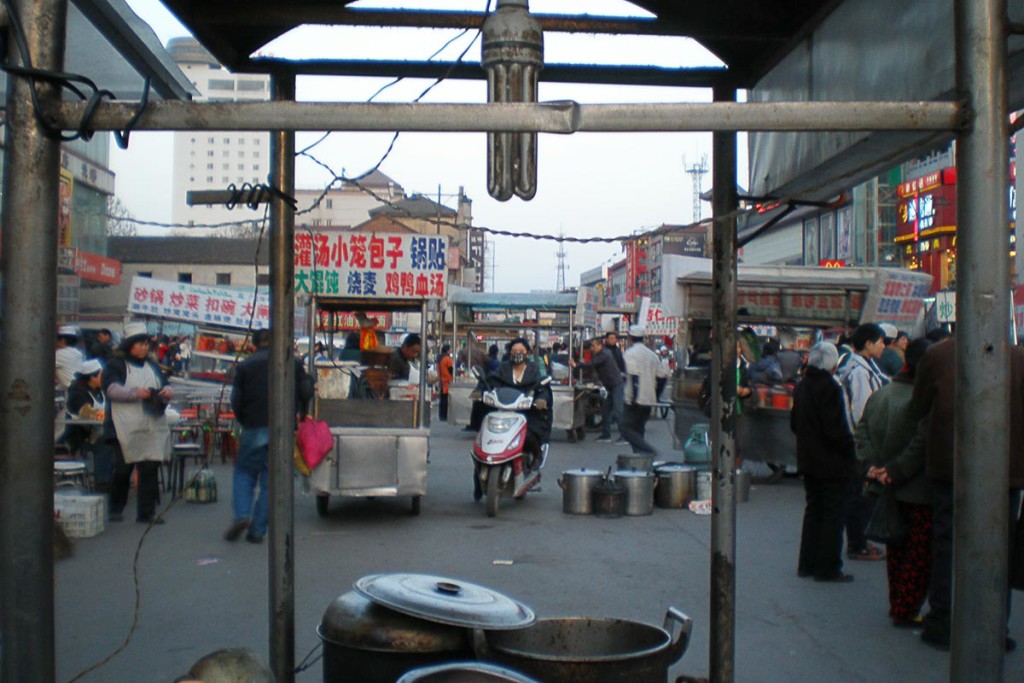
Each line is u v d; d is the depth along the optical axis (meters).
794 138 4.25
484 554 9.21
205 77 80.44
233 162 143.50
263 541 9.59
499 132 2.74
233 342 23.58
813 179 4.23
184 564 8.64
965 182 2.73
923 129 2.74
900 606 6.82
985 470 2.68
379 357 13.16
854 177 3.98
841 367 11.01
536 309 22.28
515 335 23.89
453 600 3.78
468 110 2.73
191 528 10.31
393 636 3.71
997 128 2.71
